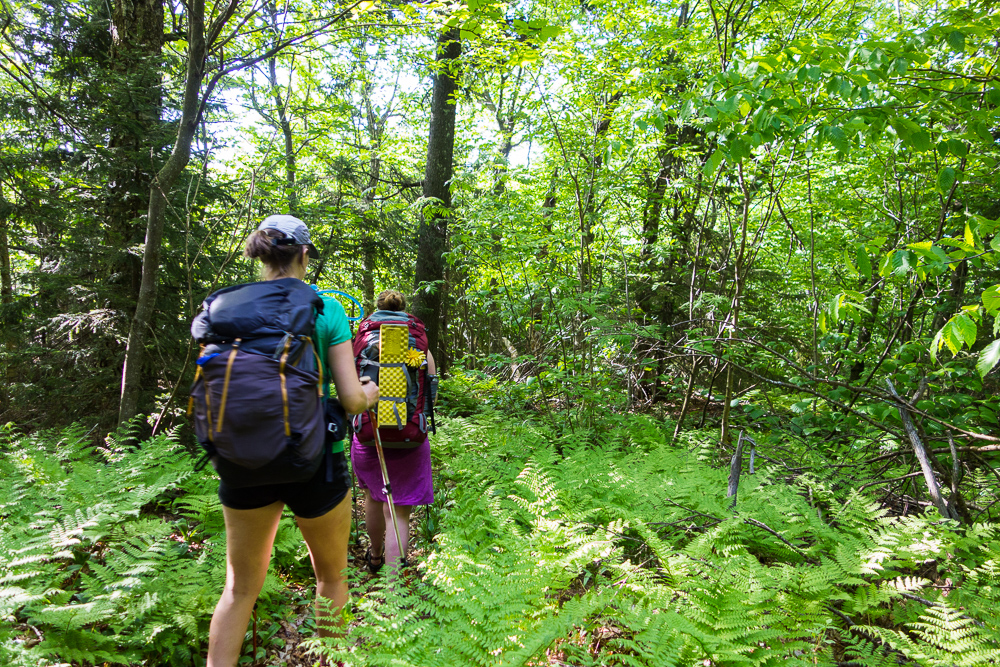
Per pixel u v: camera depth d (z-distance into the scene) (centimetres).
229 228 636
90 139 577
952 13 341
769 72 339
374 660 188
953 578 262
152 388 566
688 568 254
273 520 212
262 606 281
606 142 574
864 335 602
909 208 589
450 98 756
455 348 1193
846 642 247
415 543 367
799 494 358
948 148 326
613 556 290
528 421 562
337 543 229
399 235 920
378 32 576
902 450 361
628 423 548
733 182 643
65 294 578
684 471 386
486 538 323
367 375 321
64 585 292
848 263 291
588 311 512
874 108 323
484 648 205
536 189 768
